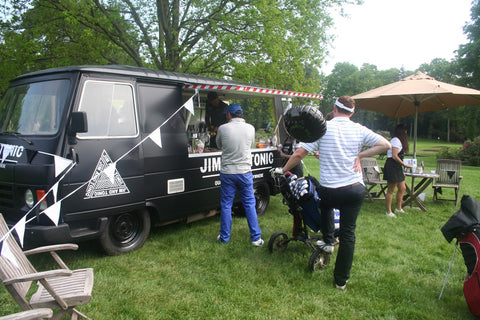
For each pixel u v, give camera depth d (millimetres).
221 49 11312
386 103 9195
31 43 9422
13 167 3691
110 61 11742
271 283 3775
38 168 3518
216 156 5410
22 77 4473
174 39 11453
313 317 3168
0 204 3904
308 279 3895
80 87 3863
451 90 7008
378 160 20297
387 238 5445
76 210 3701
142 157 4332
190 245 4746
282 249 4633
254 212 4824
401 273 4148
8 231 2834
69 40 11164
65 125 3689
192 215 5242
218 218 6234
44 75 4211
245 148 4742
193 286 3627
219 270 4023
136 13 11836
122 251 4348
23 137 3906
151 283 3650
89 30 9664
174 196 4766
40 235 3443
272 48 10586
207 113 6352
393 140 6691
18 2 10211
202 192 5195
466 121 51875
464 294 3385
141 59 12062
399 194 7105
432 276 4137
